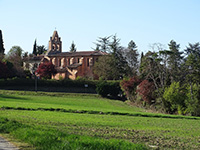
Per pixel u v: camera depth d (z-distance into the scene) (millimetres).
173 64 78438
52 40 149625
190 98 62219
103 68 115250
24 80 94875
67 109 45781
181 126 35062
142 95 72438
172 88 63969
